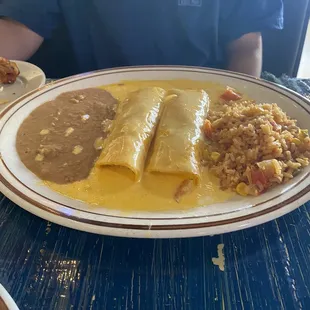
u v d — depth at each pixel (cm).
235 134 89
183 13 161
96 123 107
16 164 89
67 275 66
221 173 84
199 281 65
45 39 183
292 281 65
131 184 83
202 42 167
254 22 169
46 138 100
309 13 195
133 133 92
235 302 61
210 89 123
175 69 130
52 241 73
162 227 67
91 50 180
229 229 67
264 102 113
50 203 73
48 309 60
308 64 261
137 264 68
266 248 71
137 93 113
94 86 126
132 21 165
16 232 75
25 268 67
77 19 173
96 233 67
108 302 62
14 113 107
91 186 83
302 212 78
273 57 204
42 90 118
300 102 105
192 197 79
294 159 85
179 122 97
